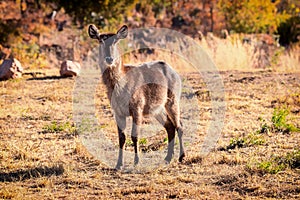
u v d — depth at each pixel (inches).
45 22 2401.6
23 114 1018.1
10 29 2177.7
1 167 703.7
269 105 1093.8
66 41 2178.9
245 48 1684.3
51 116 1012.5
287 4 3090.6
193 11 2645.2
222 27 2480.3
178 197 591.5
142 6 2706.7
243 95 1186.0
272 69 1523.1
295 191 595.2
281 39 2390.5
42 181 641.0
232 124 930.1
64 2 2287.2
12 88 1261.1
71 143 825.5
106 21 2341.3
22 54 1809.8
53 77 1406.3
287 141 807.7
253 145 790.5
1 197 593.9
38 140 840.9
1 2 2271.2
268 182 624.4
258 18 2439.7
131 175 680.4
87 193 613.9
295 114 1013.8
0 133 882.8
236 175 648.4
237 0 2444.6
